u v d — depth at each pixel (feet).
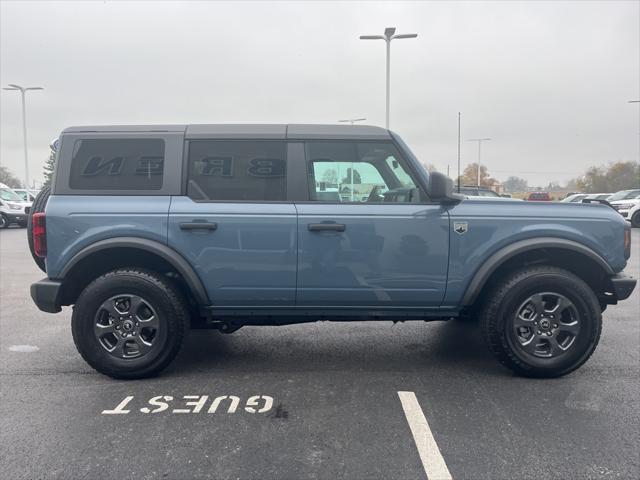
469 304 12.98
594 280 13.75
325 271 12.79
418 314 13.29
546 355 12.89
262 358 14.84
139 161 12.98
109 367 12.85
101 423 10.69
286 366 14.16
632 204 66.18
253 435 10.17
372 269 12.81
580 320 12.73
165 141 12.99
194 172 12.96
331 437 10.08
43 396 12.08
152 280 12.75
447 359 14.71
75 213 12.60
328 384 12.81
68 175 12.90
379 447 9.68
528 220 12.87
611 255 12.98
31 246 13.23
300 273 12.79
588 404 11.53
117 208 12.66
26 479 8.66
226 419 10.87
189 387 12.62
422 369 13.88
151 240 12.65
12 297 23.62
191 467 9.02
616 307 20.72
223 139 13.01
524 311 12.87
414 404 11.57
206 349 15.67
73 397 12.02
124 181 12.92
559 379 13.03
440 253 12.80
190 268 12.72
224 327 14.08
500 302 12.76
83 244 12.57
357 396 12.05
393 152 13.14
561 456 9.33
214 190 12.92
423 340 16.55
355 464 9.11
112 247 12.54
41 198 13.66
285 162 13.00
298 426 10.54
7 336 17.07
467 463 9.12
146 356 12.89
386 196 13.15
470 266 12.85
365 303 13.12
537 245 12.69
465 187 59.00
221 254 12.71
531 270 12.90
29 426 10.55
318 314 13.30
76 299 13.69
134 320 12.90
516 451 9.51
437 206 12.90
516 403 11.60
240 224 12.62
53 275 12.71
